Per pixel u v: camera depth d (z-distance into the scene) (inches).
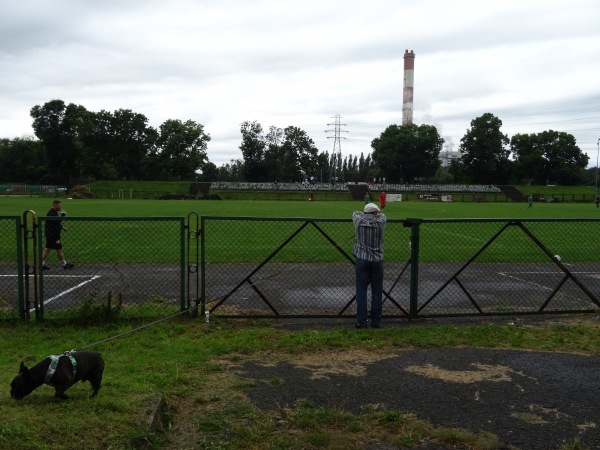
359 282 343.6
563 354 289.4
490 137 4554.6
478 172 4667.8
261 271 555.2
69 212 1496.1
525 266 603.8
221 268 573.0
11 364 258.2
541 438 190.5
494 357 282.4
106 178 4244.6
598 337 324.5
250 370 259.3
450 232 964.0
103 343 300.4
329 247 748.6
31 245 735.1
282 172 4845.0
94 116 4227.4
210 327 341.4
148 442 175.8
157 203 2182.6
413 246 366.9
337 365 267.9
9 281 489.7
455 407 216.7
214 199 2947.8
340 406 215.8
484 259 653.3
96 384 208.5
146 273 538.9
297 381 243.9
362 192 3400.6
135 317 355.3
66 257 639.8
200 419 201.9
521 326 354.6
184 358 272.2
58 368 197.8
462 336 321.4
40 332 327.9
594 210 1964.8
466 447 183.9
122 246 741.9
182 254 367.9
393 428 197.5
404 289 472.7
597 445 185.8
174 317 360.5
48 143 4318.4
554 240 856.9
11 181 4682.6
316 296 438.6
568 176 4564.5
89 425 177.6
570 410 215.2
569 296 449.1
